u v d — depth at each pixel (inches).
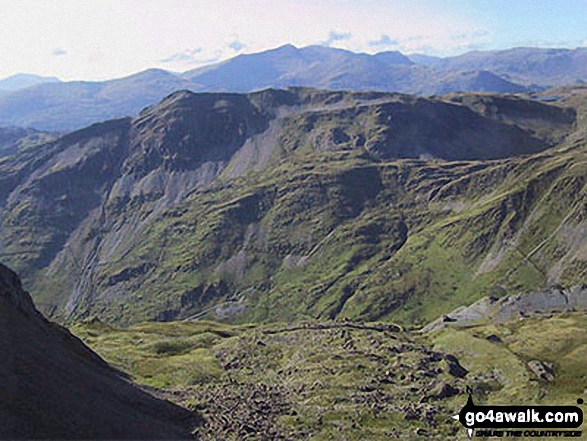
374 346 6771.7
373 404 4881.9
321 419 4630.9
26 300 4628.4
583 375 5265.8
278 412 4808.1
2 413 2795.3
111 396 3823.8
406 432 4357.8
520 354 5984.3
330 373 5807.1
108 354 6988.2
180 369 6318.9
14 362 3292.3
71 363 3949.3
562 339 6245.1
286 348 7194.9
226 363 6727.4
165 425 3890.3
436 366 5836.6
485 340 6550.2
